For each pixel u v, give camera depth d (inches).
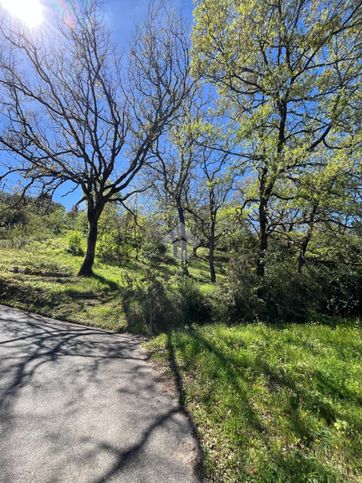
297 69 458.9
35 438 145.3
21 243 863.7
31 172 569.0
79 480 119.5
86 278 552.1
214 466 128.8
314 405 164.2
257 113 440.8
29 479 119.0
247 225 608.7
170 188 874.8
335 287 448.8
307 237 536.4
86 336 331.9
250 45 439.8
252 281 427.5
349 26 410.0
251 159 467.2
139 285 480.1
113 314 415.8
